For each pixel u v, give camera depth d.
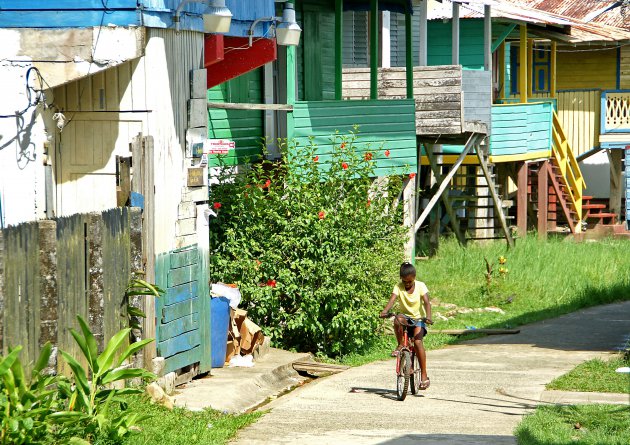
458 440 23.09
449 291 49.97
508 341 40.41
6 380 19.17
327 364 35.16
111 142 28.08
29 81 27.11
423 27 53.12
